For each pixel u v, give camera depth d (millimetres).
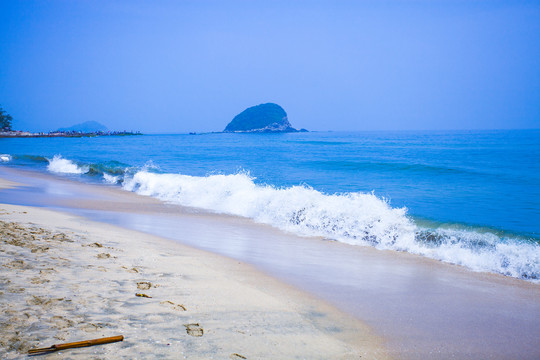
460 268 6605
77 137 134125
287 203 10758
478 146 43562
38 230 7047
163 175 17172
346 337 3844
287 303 4625
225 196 12914
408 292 5352
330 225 9383
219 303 4281
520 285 5801
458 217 10336
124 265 5387
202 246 7535
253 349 3234
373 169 22359
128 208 11914
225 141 84312
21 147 58094
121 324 3404
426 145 47844
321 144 57562
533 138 70562
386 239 8312
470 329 4227
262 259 6766
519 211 11070
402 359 3490
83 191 15391
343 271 6254
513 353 3719
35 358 2689
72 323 3312
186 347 3100
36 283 4199
